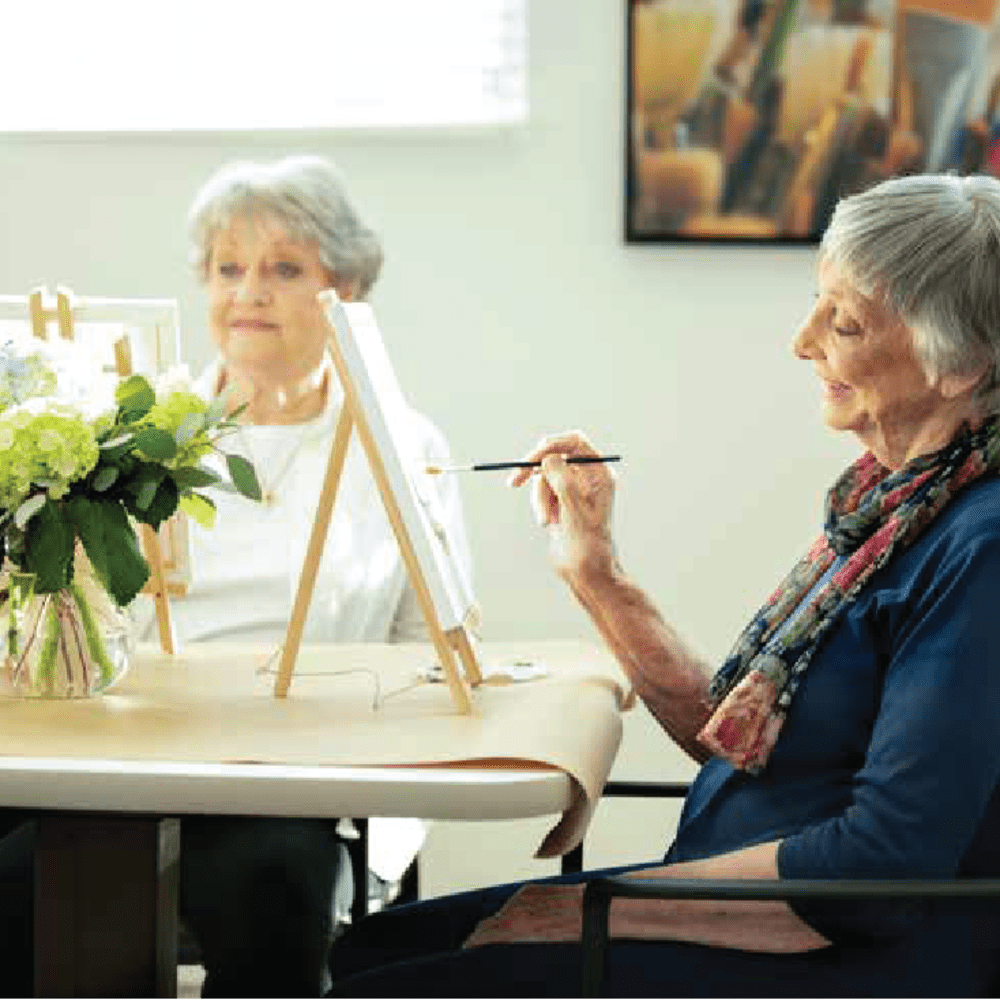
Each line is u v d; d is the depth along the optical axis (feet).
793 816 8.95
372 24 17.34
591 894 8.09
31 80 17.62
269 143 17.52
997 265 8.80
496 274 17.44
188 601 13.29
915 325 8.89
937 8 16.74
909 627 8.54
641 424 17.47
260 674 10.90
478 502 17.62
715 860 8.62
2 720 9.55
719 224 17.03
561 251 17.37
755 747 8.97
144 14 17.51
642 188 17.04
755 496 17.47
